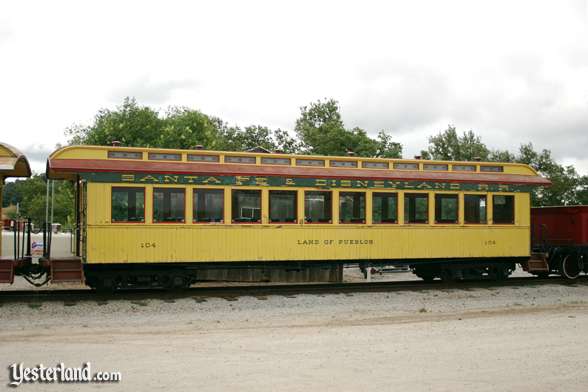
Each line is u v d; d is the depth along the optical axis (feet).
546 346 32.91
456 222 57.82
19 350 31.07
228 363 28.48
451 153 164.14
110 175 47.93
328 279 63.36
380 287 55.67
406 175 56.13
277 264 53.78
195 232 49.83
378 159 56.80
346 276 75.05
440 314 44.91
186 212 49.73
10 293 48.96
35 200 274.77
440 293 53.21
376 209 55.11
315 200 53.26
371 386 24.99
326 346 32.45
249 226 51.21
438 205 57.26
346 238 53.98
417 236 56.24
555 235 67.41
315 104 185.98
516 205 60.44
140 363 28.37
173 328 38.14
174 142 110.83
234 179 50.98
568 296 54.03
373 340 34.22
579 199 145.69
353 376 26.43
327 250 53.36
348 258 53.98
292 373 26.78
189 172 49.67
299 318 42.45
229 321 41.01
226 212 50.72
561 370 27.94
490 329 37.93
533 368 28.22
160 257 48.85
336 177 53.52
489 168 61.31
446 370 27.68
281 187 52.24
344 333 36.37
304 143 185.47
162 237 48.98
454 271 59.52
